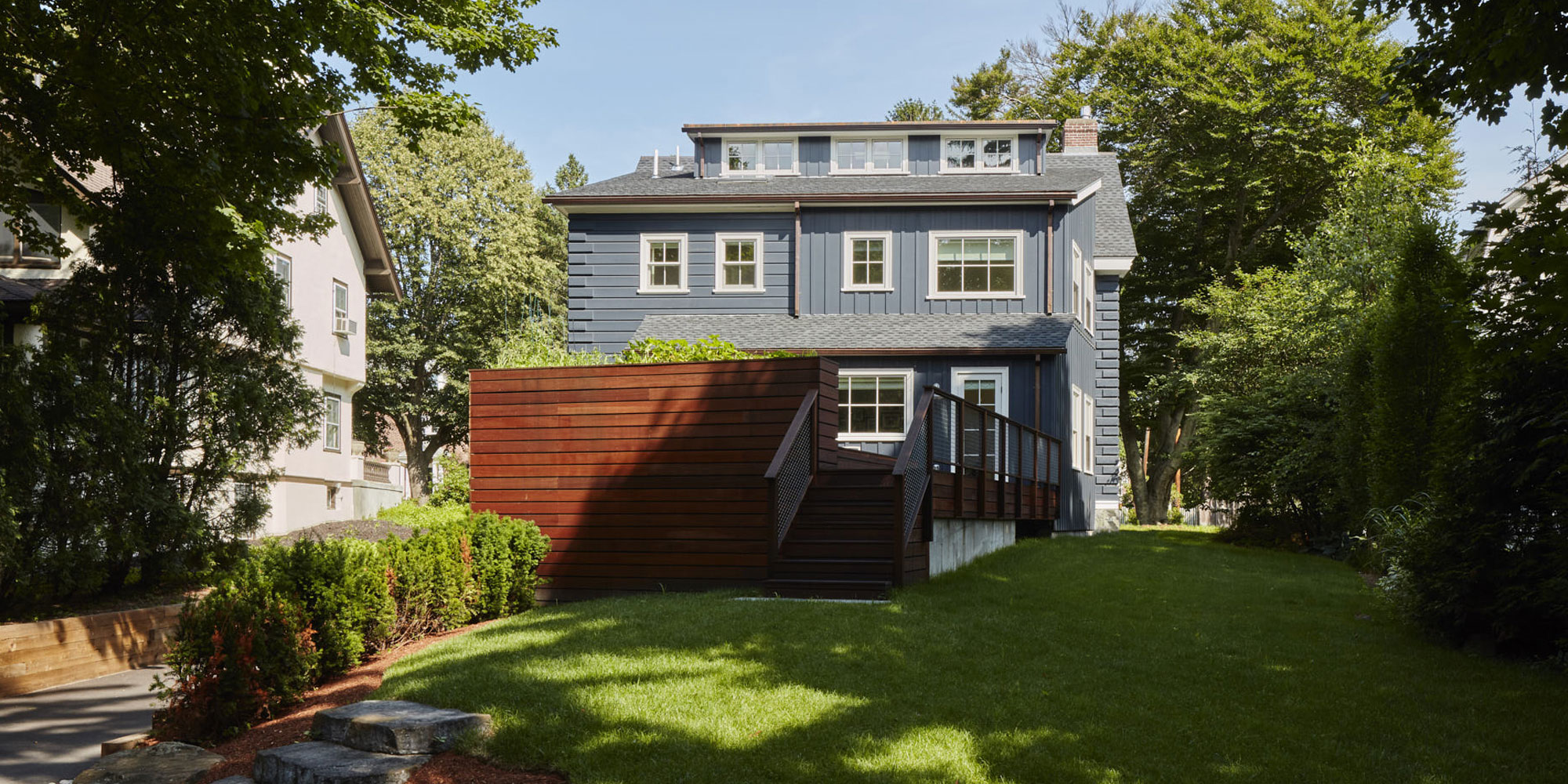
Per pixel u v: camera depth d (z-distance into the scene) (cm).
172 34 1102
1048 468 1994
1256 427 2073
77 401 1180
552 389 1294
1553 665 825
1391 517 1270
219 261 1313
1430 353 1365
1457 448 913
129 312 1316
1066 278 2312
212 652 736
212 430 1377
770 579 1088
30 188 2038
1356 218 2317
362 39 1281
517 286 4228
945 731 630
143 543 1286
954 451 1326
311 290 2725
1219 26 3653
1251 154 3519
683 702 677
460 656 834
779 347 2144
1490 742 633
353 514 3053
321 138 2706
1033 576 1270
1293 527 2062
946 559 1286
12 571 1130
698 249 2373
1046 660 812
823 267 2347
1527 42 842
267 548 860
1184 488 4112
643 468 1248
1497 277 820
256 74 1208
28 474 1117
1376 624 1017
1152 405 3612
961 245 2333
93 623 1127
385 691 733
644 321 2331
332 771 591
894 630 880
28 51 1180
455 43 1414
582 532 1262
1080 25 4303
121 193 1312
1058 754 595
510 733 626
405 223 4069
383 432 4600
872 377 2180
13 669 1020
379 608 928
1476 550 883
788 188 2412
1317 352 2319
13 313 1891
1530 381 866
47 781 704
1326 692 743
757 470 1205
